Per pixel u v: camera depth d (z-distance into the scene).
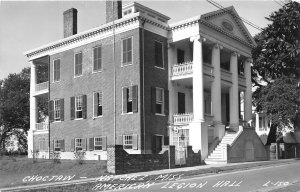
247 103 43.78
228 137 36.12
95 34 38.00
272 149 43.31
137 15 33.91
